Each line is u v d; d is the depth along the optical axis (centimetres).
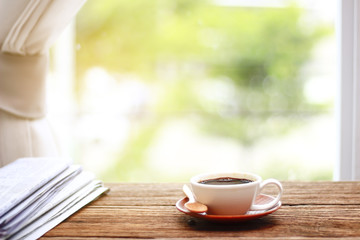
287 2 394
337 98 109
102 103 385
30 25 81
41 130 92
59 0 80
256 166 372
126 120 382
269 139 390
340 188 73
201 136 400
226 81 413
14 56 86
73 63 355
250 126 402
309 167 351
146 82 405
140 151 380
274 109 405
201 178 57
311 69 395
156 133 392
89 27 391
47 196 55
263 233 48
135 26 400
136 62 403
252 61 410
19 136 89
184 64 410
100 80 392
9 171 62
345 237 46
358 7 100
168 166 384
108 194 71
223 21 406
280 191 54
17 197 49
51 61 255
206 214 53
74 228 52
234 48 410
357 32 101
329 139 363
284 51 402
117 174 363
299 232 48
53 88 254
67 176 62
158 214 58
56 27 86
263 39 405
